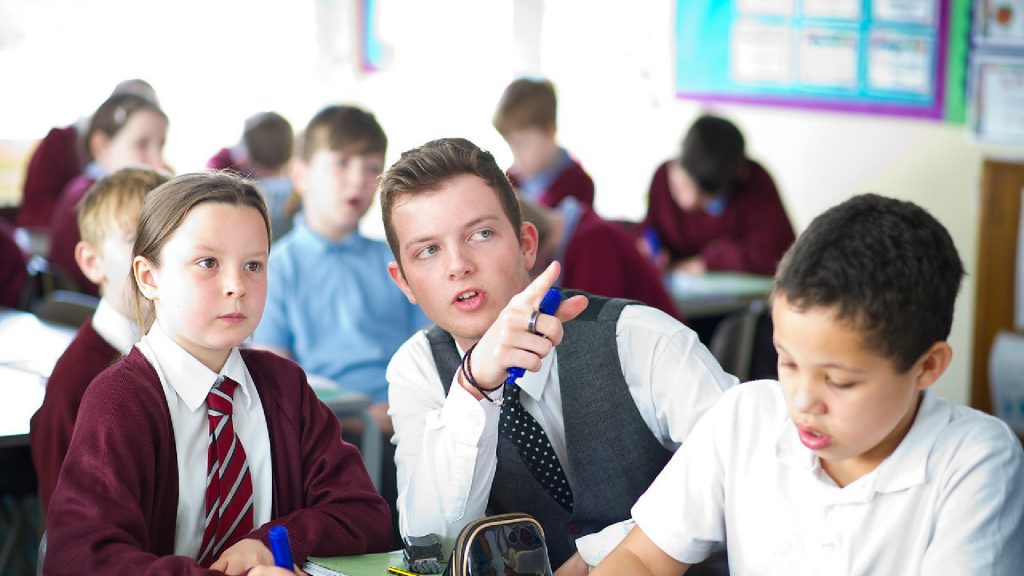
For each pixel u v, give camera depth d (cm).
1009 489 112
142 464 137
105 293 193
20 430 198
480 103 612
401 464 159
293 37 634
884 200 109
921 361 106
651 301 325
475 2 607
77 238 378
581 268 321
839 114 497
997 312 411
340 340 297
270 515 148
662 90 556
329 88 639
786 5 507
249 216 142
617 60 569
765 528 125
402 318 306
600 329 159
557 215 326
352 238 303
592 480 158
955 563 110
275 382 152
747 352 327
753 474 126
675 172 445
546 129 425
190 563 126
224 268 140
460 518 145
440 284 146
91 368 185
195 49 620
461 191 145
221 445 143
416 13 621
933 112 468
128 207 193
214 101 627
